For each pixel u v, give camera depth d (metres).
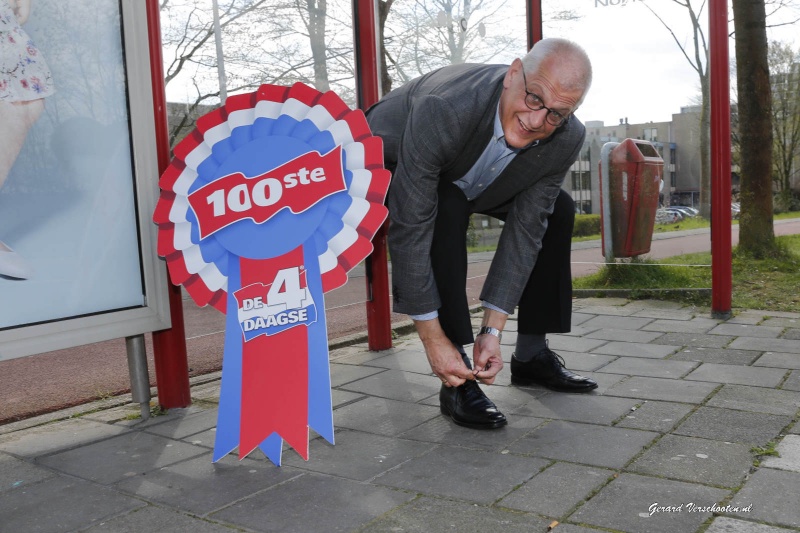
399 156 2.43
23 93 2.38
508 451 2.26
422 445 2.36
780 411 2.53
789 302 5.02
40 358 4.46
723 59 4.29
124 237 2.64
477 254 7.27
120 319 2.62
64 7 2.47
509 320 4.65
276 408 2.27
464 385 2.59
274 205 2.34
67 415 2.98
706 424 2.42
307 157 2.34
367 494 1.97
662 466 2.07
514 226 2.61
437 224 2.50
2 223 2.34
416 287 2.40
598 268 5.60
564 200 2.88
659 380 3.02
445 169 2.48
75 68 2.51
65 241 2.49
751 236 8.27
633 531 1.67
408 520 1.79
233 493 2.03
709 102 4.70
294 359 2.29
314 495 1.98
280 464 2.24
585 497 1.88
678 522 1.71
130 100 2.63
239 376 2.29
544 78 2.12
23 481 2.20
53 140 2.45
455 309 2.49
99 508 1.96
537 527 1.72
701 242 5.27
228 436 2.27
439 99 2.31
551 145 2.47
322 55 3.83
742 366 3.20
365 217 2.30
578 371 3.23
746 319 4.36
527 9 4.73
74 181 2.50
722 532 1.65
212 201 2.35
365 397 3.00
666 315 4.60
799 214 22.53
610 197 5.46
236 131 2.36
